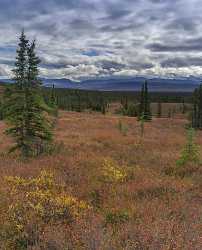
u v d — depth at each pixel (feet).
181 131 202.90
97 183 49.47
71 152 77.41
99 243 26.84
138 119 238.07
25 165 58.80
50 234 28.35
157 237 28.17
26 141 72.23
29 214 32.86
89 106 463.42
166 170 65.82
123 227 31.48
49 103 171.63
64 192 42.73
